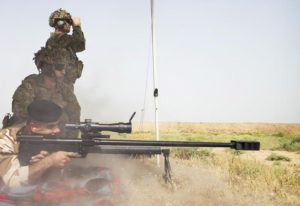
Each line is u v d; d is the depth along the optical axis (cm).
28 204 433
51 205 438
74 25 757
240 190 1042
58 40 729
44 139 425
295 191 1083
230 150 2608
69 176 484
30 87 530
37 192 436
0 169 428
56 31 751
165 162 1095
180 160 1695
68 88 599
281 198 990
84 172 502
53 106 430
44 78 549
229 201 931
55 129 436
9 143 437
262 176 1246
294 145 3142
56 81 556
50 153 430
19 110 515
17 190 432
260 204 929
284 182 1195
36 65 561
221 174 1268
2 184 434
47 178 459
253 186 1094
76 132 545
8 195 429
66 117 554
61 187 449
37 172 424
